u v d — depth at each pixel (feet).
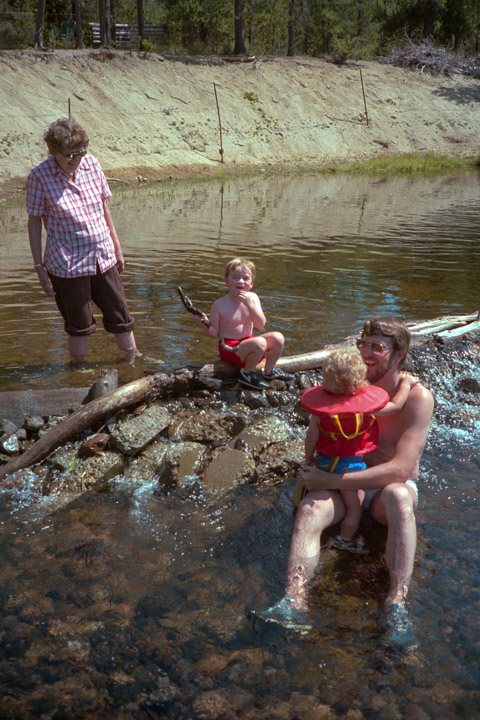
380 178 73.31
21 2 103.45
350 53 114.21
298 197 56.70
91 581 9.54
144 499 12.03
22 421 14.33
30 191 16.20
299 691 7.59
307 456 11.34
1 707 7.30
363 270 28.91
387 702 7.42
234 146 84.38
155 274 28.07
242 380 15.57
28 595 9.20
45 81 78.07
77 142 15.69
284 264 30.09
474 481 12.54
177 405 14.97
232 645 8.30
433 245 34.86
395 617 8.79
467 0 128.67
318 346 18.74
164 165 74.23
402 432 11.18
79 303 17.03
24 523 11.13
